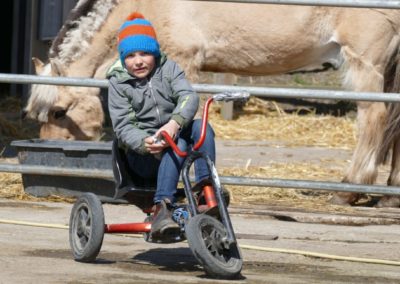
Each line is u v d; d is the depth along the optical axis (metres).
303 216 14.42
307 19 16.66
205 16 16.97
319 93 13.95
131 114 10.36
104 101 23.94
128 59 10.27
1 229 12.76
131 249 11.68
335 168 20.45
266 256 11.62
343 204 16.30
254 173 19.20
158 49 10.36
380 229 13.98
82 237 10.71
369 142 16.38
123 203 15.43
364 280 10.34
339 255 11.80
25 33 27.91
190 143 10.30
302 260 11.48
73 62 17.69
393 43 16.53
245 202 16.00
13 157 20.45
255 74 17.61
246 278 10.02
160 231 9.62
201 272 10.27
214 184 9.67
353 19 16.45
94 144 16.19
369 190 14.13
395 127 16.20
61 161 15.45
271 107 29.33
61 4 25.95
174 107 10.46
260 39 16.89
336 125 27.09
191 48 16.98
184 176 9.74
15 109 28.11
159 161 10.30
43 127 18.23
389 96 13.88
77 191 15.55
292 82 32.38
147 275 10.01
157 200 9.89
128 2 17.36
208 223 9.52
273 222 14.31
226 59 17.25
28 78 14.66
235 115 28.30
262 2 14.25
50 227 13.00
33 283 9.42
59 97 17.98
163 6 17.06
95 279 9.71
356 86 16.56
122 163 10.42
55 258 10.84
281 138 25.77
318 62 17.22
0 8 31.73
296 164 20.80
